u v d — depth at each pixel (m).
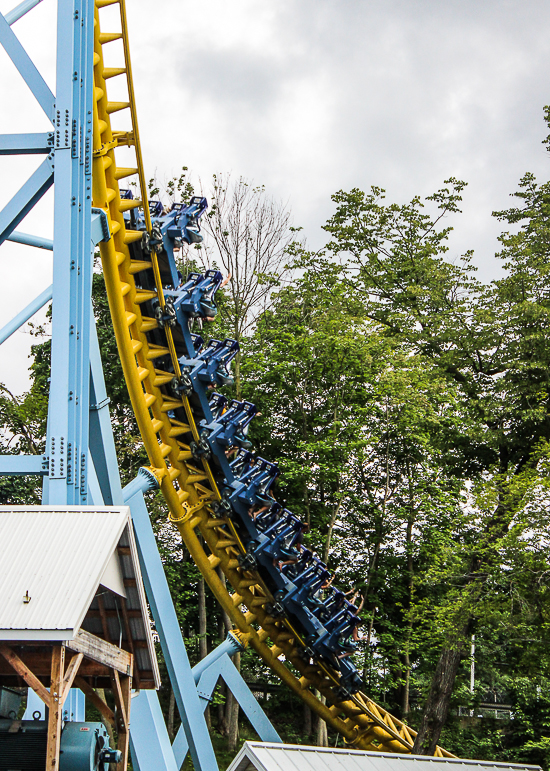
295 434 35.12
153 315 19.70
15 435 35.94
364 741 24.36
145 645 12.51
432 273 36.78
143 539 18.72
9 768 10.66
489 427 32.12
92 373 16.97
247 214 34.75
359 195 40.12
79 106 14.27
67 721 12.07
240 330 34.88
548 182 34.31
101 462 17.17
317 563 22.14
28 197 13.88
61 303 13.52
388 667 33.31
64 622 8.92
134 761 17.08
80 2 14.59
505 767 17.91
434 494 33.03
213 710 36.94
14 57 14.18
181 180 35.16
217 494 21.08
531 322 30.81
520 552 20.44
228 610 22.17
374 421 33.16
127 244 18.52
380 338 33.31
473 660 31.92
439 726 25.00
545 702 33.84
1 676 12.13
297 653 23.08
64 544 10.05
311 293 36.47
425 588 34.00
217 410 21.08
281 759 13.89
